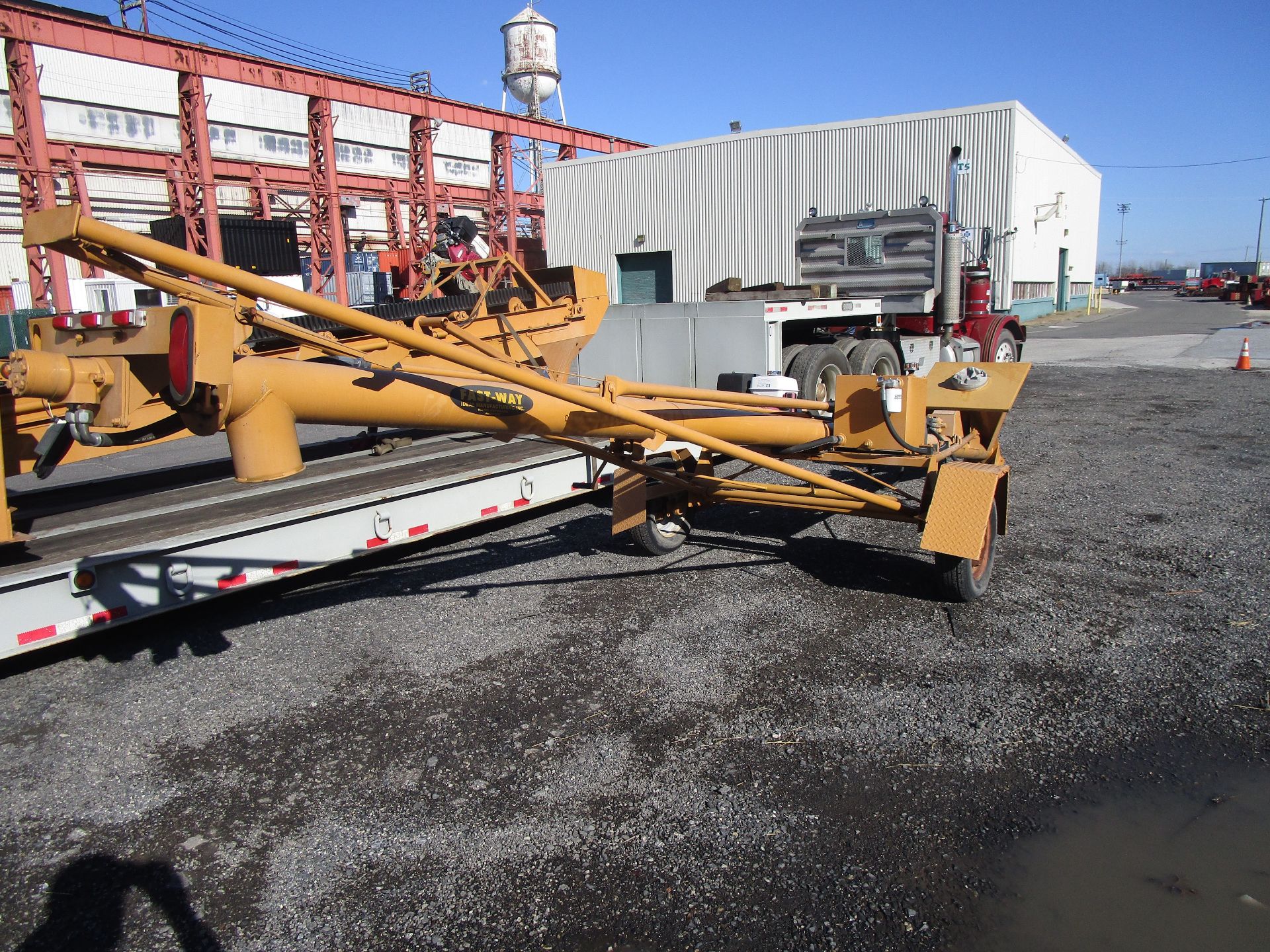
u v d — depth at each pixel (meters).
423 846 2.93
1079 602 4.83
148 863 2.88
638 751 3.46
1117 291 77.12
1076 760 3.30
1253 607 4.66
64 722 3.83
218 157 39.41
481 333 7.72
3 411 4.48
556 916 2.59
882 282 10.91
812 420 5.47
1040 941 2.43
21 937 2.56
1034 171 30.11
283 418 2.96
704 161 28.16
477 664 4.29
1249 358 17.67
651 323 9.12
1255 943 2.40
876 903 2.60
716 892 2.67
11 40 18.84
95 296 21.36
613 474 6.61
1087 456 8.77
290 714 3.85
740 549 6.00
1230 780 3.16
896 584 5.22
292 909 2.65
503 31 43.09
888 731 3.54
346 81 25.20
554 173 31.70
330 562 4.86
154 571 4.17
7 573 3.78
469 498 5.57
